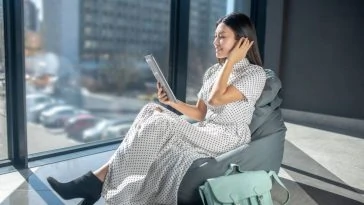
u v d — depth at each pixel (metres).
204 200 1.70
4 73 2.41
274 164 2.12
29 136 2.93
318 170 2.76
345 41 4.16
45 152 2.81
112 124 3.71
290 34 4.58
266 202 1.73
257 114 2.05
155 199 1.87
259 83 1.95
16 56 2.37
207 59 4.16
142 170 1.81
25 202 1.99
